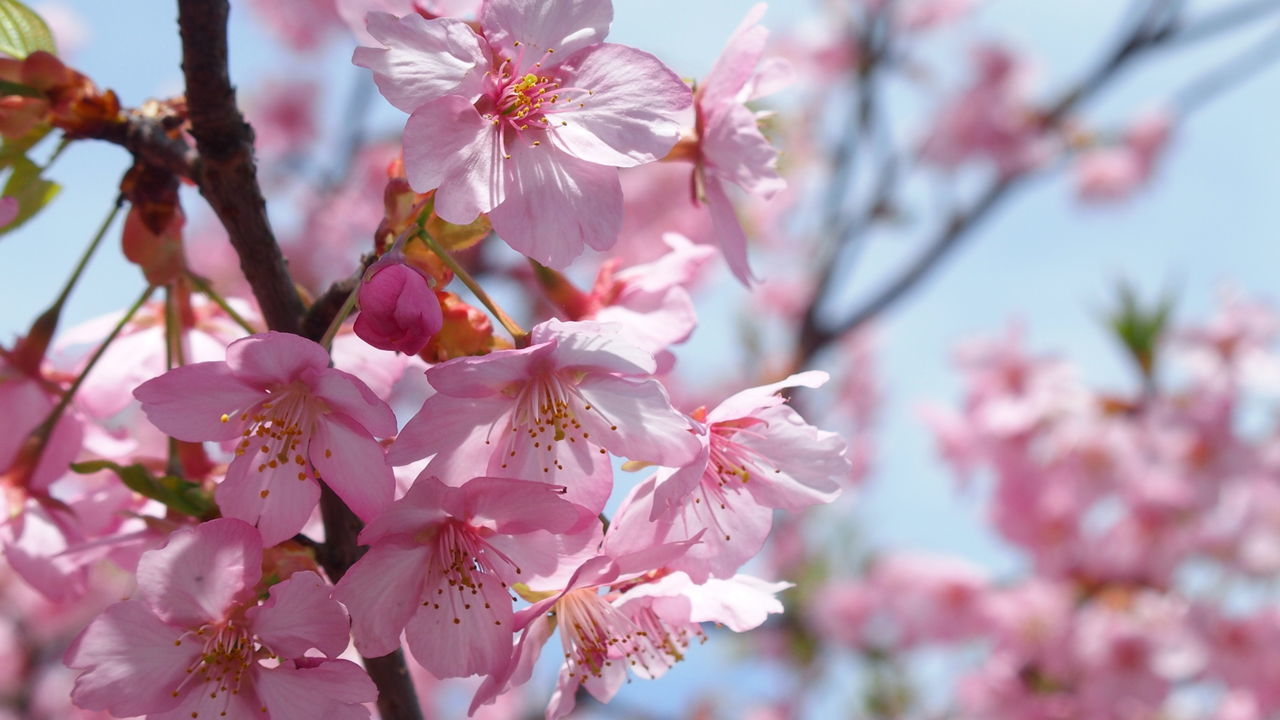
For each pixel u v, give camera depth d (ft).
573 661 1.11
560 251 1.06
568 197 1.06
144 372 1.19
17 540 1.13
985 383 2.60
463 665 1.05
